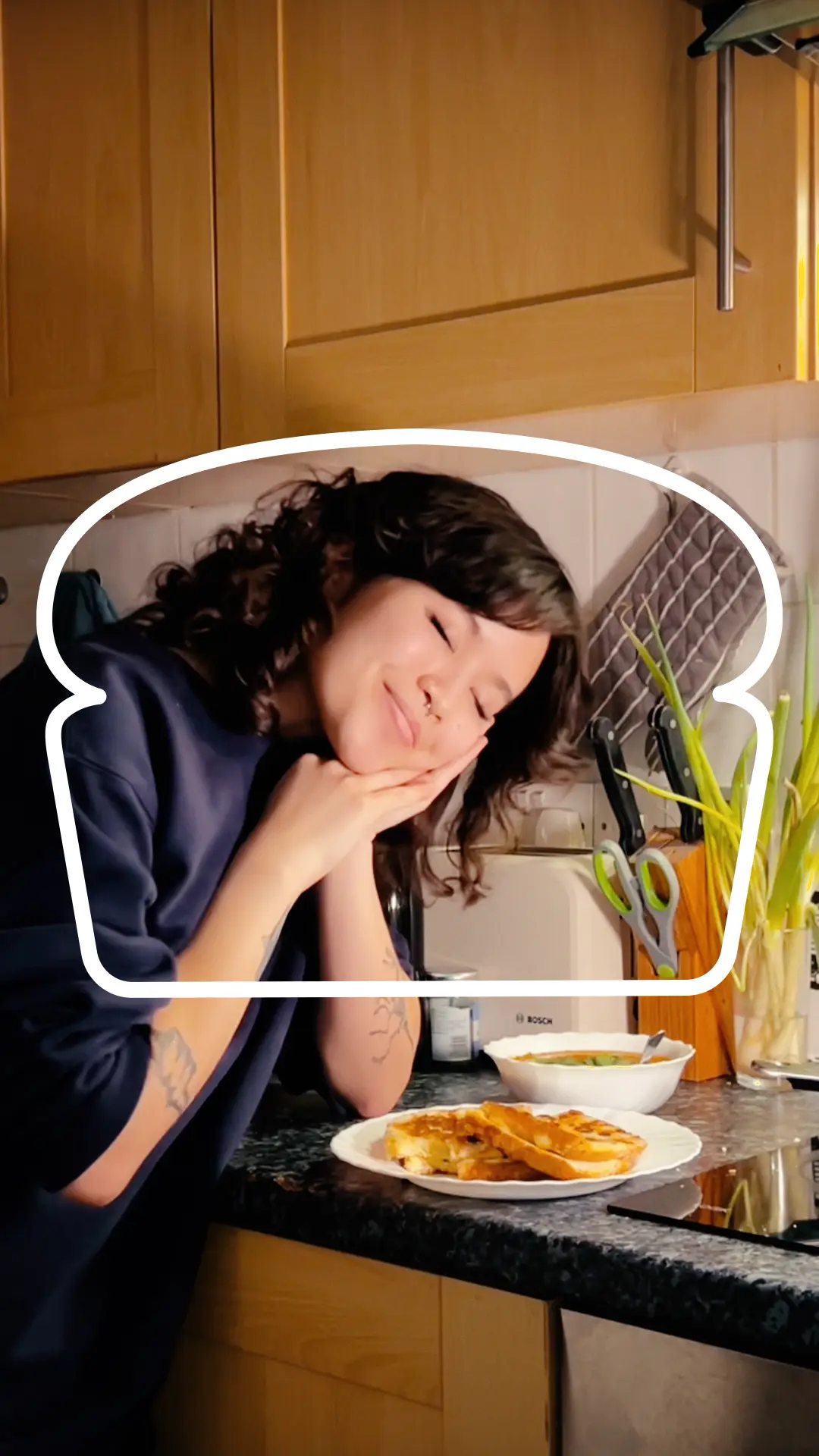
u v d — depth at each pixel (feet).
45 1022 4.20
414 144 4.55
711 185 4.02
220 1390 4.35
